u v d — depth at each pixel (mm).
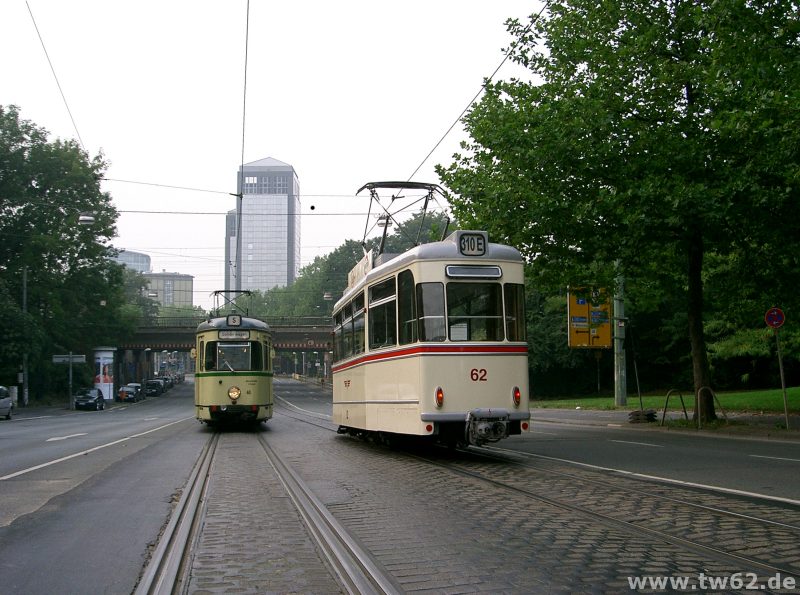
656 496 9227
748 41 15695
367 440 18297
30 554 6875
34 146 56656
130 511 9023
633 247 20734
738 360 52188
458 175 22094
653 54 19797
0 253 57250
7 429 29188
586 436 20031
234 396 23281
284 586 5742
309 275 122438
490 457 14211
